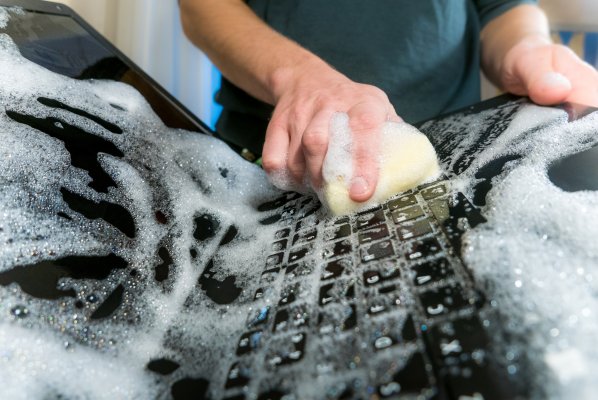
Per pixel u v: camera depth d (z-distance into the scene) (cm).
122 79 51
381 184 35
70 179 38
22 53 45
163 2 92
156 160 45
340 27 70
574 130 40
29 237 32
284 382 21
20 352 25
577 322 20
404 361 20
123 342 27
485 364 19
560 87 47
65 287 30
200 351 26
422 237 29
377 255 29
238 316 28
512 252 25
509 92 60
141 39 90
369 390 19
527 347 19
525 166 35
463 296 23
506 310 21
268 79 55
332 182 35
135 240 36
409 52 69
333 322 24
